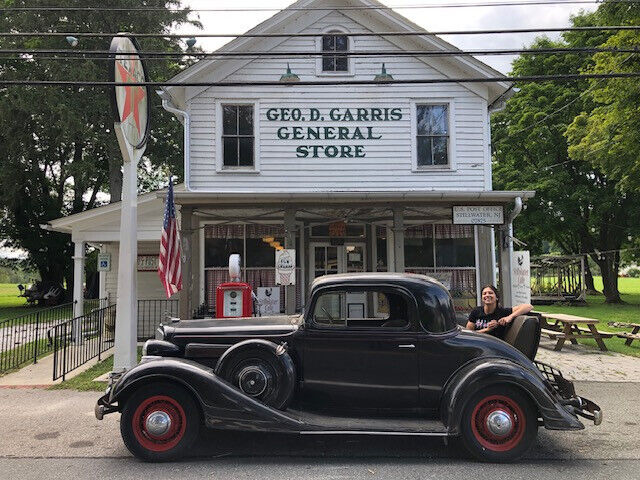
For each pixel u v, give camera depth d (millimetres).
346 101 12375
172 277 8086
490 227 10867
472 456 4812
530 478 4352
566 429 4570
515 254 11289
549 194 24734
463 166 12367
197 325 5531
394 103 12414
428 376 4902
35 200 25797
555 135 25219
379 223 11984
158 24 22750
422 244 12805
